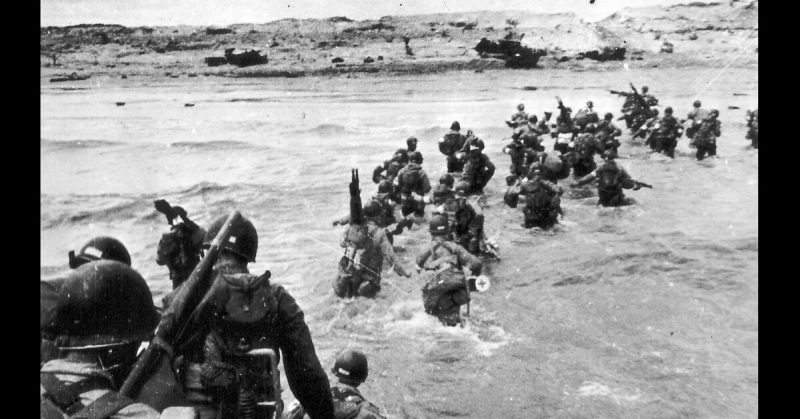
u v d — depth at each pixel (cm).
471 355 697
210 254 223
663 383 636
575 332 764
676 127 1903
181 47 6425
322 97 3931
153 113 2989
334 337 742
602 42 5334
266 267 972
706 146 1847
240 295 217
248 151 1967
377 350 707
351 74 5500
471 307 845
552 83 4472
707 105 3047
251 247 236
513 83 4534
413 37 6638
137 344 212
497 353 704
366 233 866
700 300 858
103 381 190
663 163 1827
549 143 2172
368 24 6981
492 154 1977
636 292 891
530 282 933
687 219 1244
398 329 767
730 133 2339
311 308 823
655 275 954
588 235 1158
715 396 611
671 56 5059
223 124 2577
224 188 1471
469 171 1463
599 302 857
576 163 1606
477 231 1030
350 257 860
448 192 1162
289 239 1112
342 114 2958
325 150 2012
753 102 3134
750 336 748
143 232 1140
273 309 221
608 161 1359
